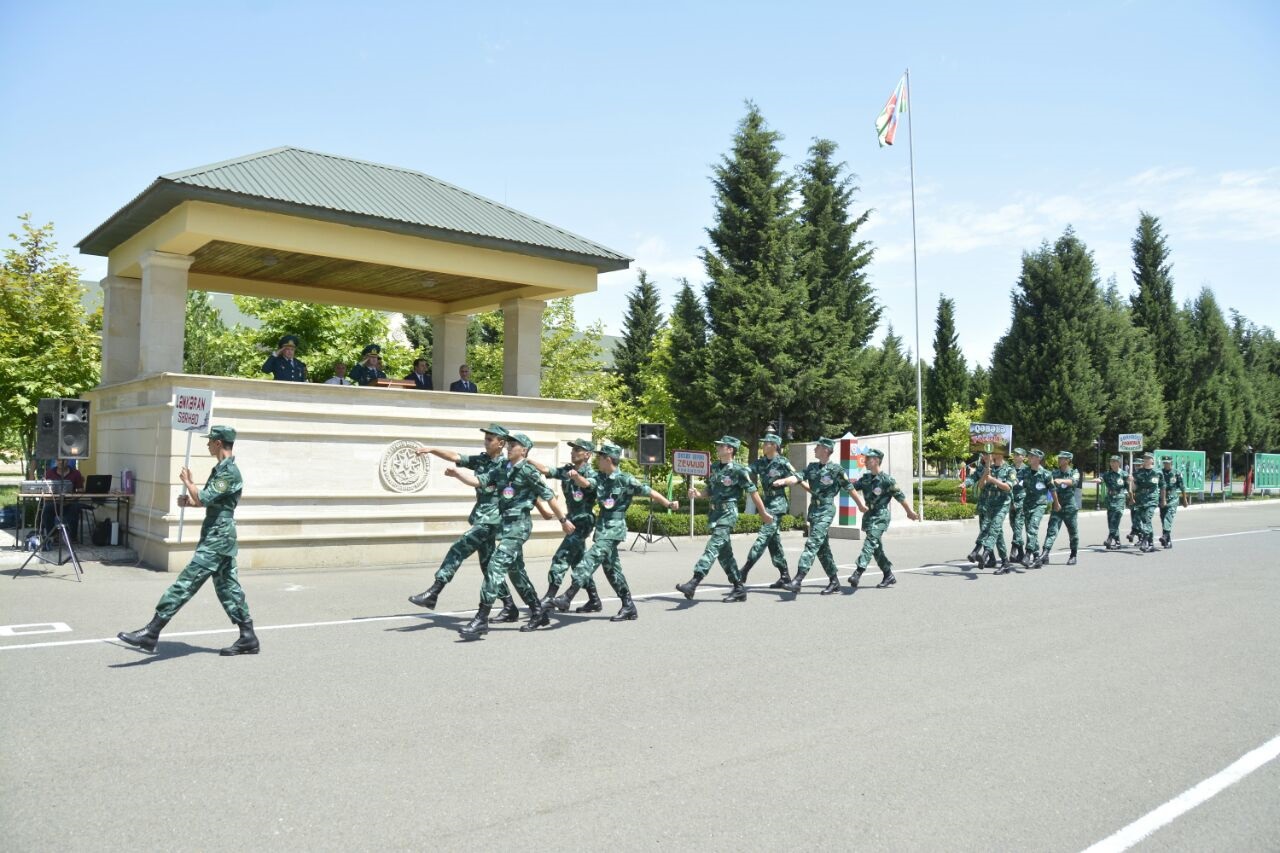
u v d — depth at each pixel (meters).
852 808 4.81
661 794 4.95
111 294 16.30
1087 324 33.28
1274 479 43.75
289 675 7.29
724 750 5.70
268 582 12.44
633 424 33.84
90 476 14.42
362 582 12.56
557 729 6.03
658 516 20.86
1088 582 13.96
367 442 14.40
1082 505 36.78
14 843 4.18
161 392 13.23
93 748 5.50
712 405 26.56
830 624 10.03
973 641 9.24
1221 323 42.62
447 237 15.02
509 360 18.22
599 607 10.59
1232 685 7.64
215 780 5.02
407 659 7.92
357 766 5.27
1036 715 6.63
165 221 13.79
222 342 26.52
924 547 19.28
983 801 4.96
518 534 9.06
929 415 54.28
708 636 9.23
